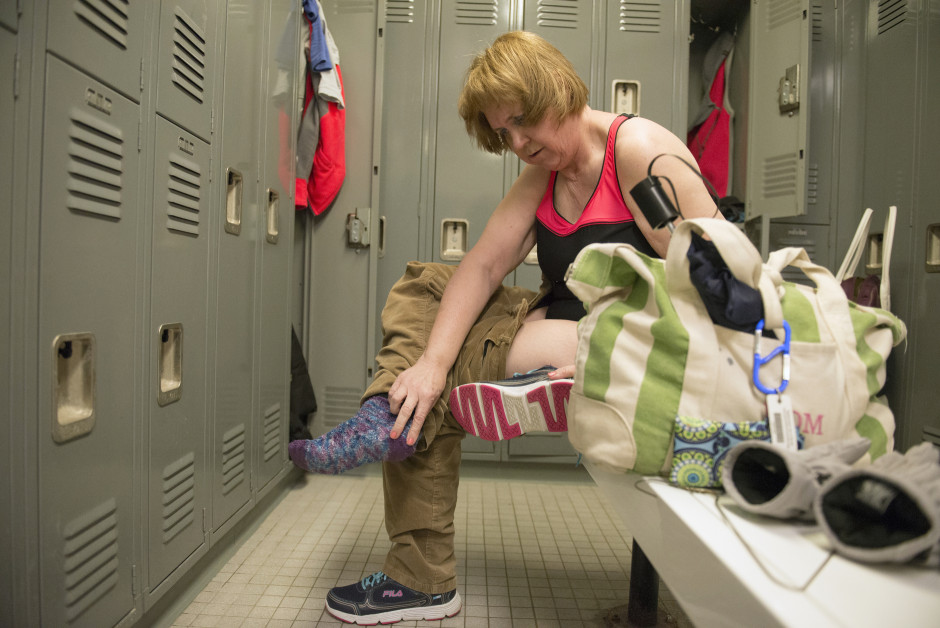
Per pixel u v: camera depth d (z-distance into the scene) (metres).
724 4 3.01
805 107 2.46
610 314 0.79
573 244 1.21
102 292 1.04
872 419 0.74
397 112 2.66
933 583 0.46
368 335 2.58
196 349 1.44
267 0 1.90
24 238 0.86
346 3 2.57
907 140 2.30
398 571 1.38
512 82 1.03
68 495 0.96
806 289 0.77
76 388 1.01
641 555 1.34
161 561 1.28
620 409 0.74
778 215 2.60
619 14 2.63
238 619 1.36
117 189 1.08
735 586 0.48
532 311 1.36
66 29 0.93
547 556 1.76
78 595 0.99
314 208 2.53
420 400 1.13
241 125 1.70
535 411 1.00
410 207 2.68
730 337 0.71
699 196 1.01
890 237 0.89
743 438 0.68
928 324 2.15
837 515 0.52
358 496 2.23
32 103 0.87
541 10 2.63
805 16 2.47
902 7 2.34
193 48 1.39
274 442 2.08
